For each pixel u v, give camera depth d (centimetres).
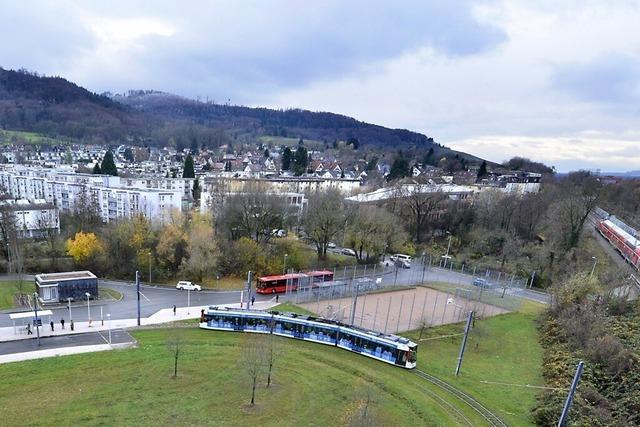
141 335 5819
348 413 4225
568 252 10112
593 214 15075
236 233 10156
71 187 13812
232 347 5616
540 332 6806
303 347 5762
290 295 7906
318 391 4662
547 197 12888
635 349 5119
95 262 8644
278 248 9588
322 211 10256
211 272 8812
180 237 8881
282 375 4944
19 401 4081
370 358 5553
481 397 4759
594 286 7025
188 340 5734
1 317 6203
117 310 6794
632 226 12525
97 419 3888
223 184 11788
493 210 12706
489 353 5978
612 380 4722
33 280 8019
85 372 4703
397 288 8725
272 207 10181
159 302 7306
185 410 4122
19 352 5081
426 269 10194
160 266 8762
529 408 4578
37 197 15238
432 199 12475
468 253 11375
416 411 4391
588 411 4156
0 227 8950
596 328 5747
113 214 13012
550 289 8212
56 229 10388
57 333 5709
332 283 7906
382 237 10206
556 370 5156
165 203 12506
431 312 7319
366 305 7581
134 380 4609
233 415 4100
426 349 5922
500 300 7912
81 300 7156
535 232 12162
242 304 7338
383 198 12950
